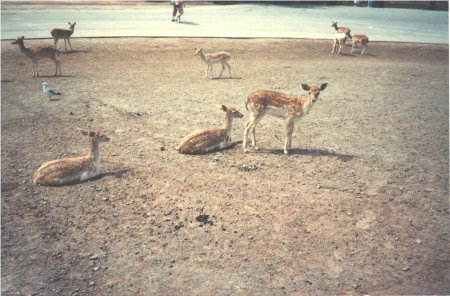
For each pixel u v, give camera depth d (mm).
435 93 16469
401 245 6789
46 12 33719
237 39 26094
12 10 34031
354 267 6266
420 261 6422
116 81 16844
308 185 8656
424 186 8758
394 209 7844
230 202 7934
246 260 6367
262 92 9953
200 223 7262
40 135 11016
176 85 16484
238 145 10766
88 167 8609
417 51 25719
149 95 15000
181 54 22250
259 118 10039
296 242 6809
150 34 26047
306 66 20812
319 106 14398
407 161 9992
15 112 12719
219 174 9047
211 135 10156
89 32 25938
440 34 31281
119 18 32062
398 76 19281
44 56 16969
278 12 39312
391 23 35500
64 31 21078
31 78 16812
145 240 6793
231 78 17938
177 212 7582
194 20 32438
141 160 9656
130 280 5926
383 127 12422
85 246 6621
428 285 5930
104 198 7957
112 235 6906
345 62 22156
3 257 6285
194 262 6305
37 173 8414
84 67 18969
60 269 6109
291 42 26188
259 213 7598
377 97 15688
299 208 7785
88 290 5723
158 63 20328
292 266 6258
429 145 11070
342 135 11664
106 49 22438
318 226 7246
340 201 8062
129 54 21781
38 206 7641
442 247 6754
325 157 10086
